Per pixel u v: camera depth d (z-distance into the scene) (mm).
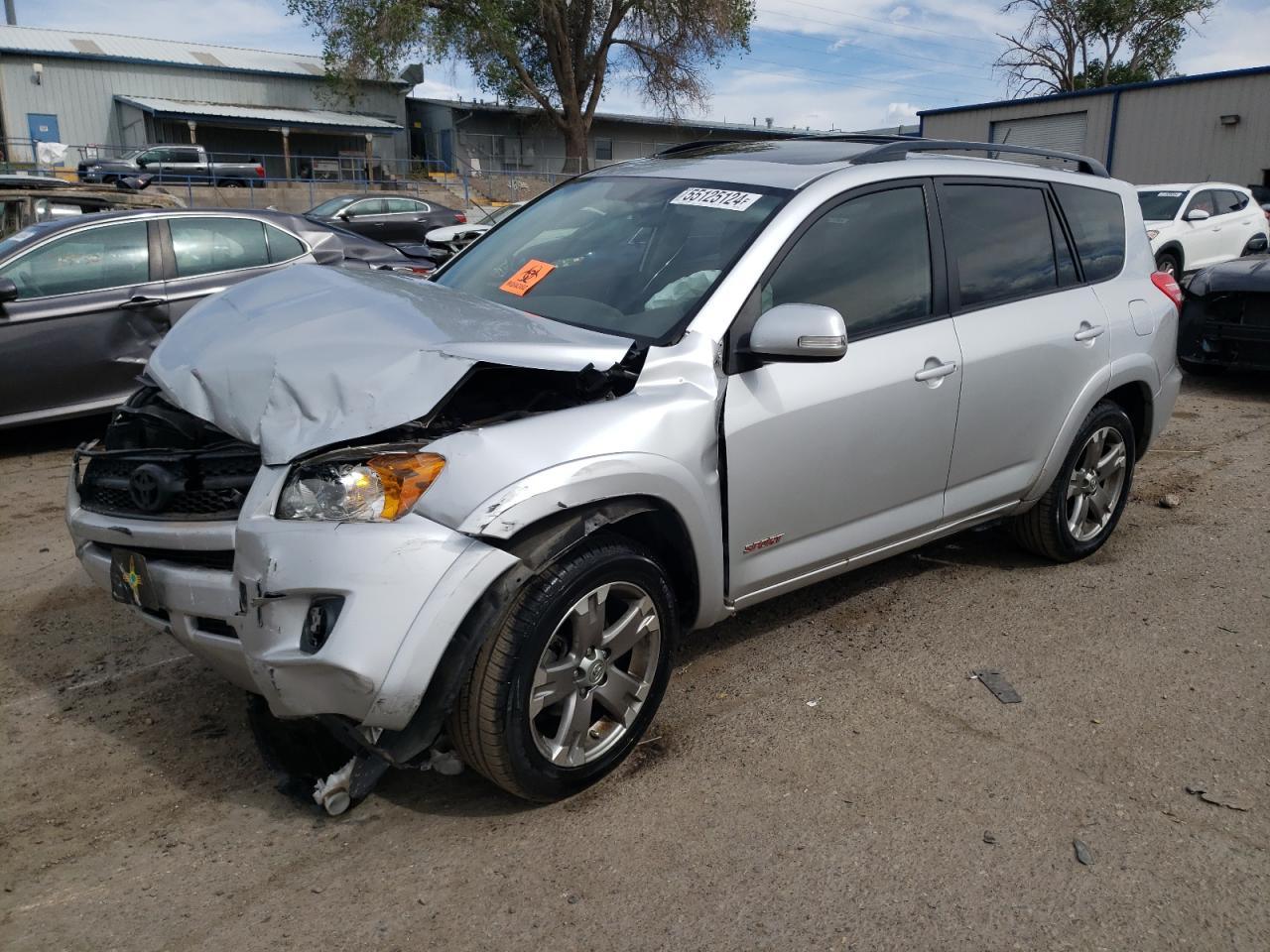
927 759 3055
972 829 2715
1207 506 5508
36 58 35781
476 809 2816
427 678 2432
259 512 2498
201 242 7125
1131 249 4691
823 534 3432
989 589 4363
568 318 3281
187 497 2746
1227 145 24000
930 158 3947
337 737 2756
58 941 2307
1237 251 14750
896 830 2709
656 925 2357
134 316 6668
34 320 6312
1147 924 2377
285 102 40594
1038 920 2385
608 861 2584
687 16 35656
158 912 2406
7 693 3486
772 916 2387
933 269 3721
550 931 2338
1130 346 4461
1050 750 3107
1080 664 3676
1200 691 3477
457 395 2883
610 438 2738
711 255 3273
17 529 5223
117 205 9547
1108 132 26219
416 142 44438
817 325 2910
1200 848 2646
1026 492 4215
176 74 38219
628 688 2928
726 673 3611
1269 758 3070
